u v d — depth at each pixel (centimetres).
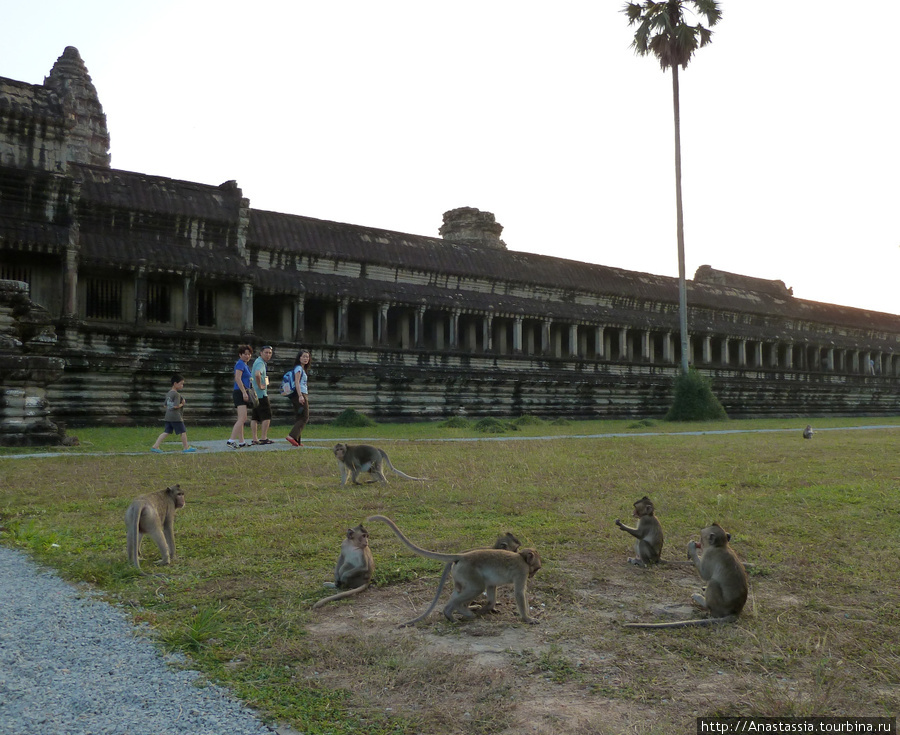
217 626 496
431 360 3884
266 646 465
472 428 3197
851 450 1969
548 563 681
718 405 4259
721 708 380
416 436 2648
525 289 4516
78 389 2786
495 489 1123
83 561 666
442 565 667
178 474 1286
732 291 5922
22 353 1941
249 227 3450
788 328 6234
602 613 543
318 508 952
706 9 4316
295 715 368
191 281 3097
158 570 645
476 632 500
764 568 653
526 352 4659
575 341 4656
